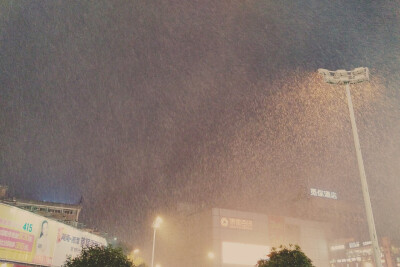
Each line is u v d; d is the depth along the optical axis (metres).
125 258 13.21
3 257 24.50
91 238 35.50
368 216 14.25
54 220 30.41
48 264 28.95
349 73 17.69
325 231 80.38
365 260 93.25
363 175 15.23
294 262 13.80
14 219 25.88
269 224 71.56
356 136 16.19
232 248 64.25
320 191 100.25
